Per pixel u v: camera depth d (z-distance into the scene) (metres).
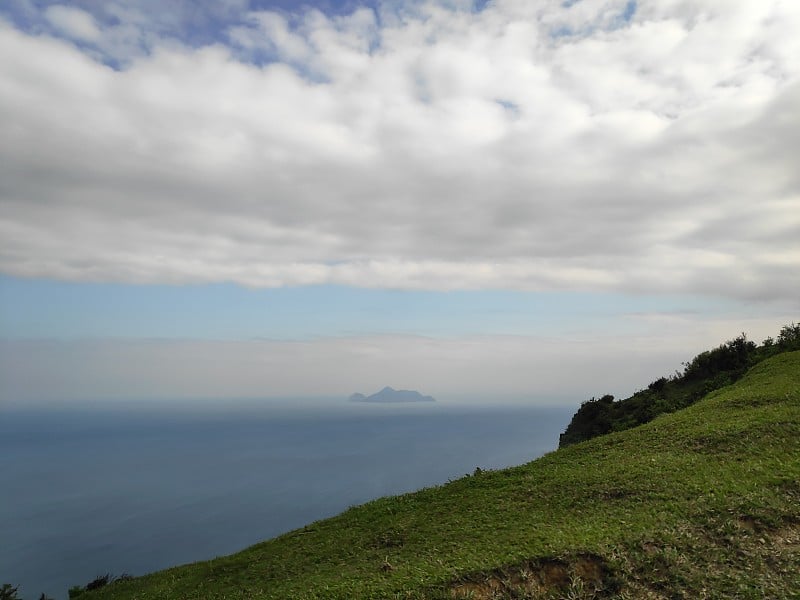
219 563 27.42
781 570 14.85
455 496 26.33
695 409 34.41
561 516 20.23
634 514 18.86
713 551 15.98
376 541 22.73
